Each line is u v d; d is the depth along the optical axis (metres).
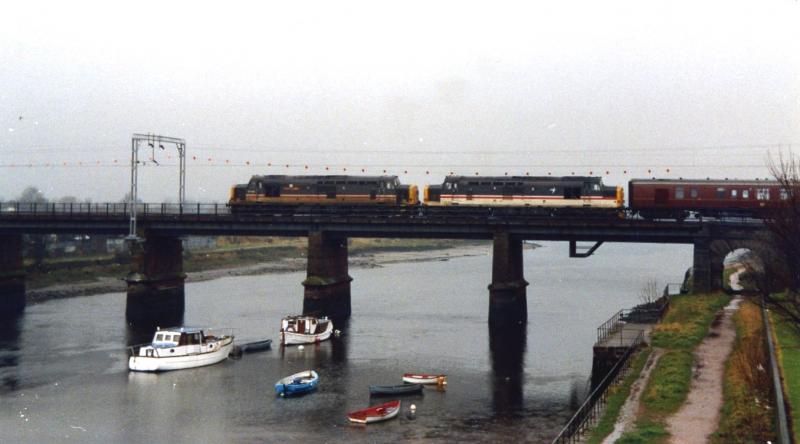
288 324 83.25
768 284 48.03
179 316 103.44
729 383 44.41
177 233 103.19
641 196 90.94
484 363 72.00
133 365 69.81
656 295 108.62
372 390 59.97
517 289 92.81
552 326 92.56
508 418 53.88
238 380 66.38
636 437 35.75
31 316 104.00
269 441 49.06
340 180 105.31
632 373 48.81
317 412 55.97
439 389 62.56
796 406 33.97
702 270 82.38
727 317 67.69
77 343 83.19
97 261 156.12
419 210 102.12
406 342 83.06
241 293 132.88
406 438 49.41
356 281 157.12
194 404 58.41
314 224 97.06
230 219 99.75
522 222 90.00
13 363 72.88
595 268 192.25
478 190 99.88
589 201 95.75
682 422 38.22
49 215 106.25
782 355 44.47
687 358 51.16
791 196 44.88
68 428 52.22
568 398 59.22
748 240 81.00
